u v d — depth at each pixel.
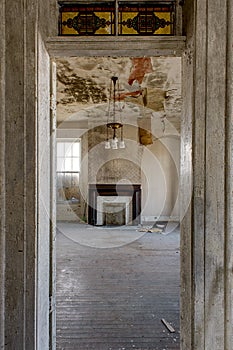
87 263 4.61
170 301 3.14
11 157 1.26
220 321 1.25
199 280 1.25
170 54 1.44
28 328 1.25
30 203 1.27
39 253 1.30
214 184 1.26
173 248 5.66
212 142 1.26
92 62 4.08
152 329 2.54
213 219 1.26
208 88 1.26
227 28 1.26
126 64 4.20
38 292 1.29
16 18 1.26
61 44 1.36
